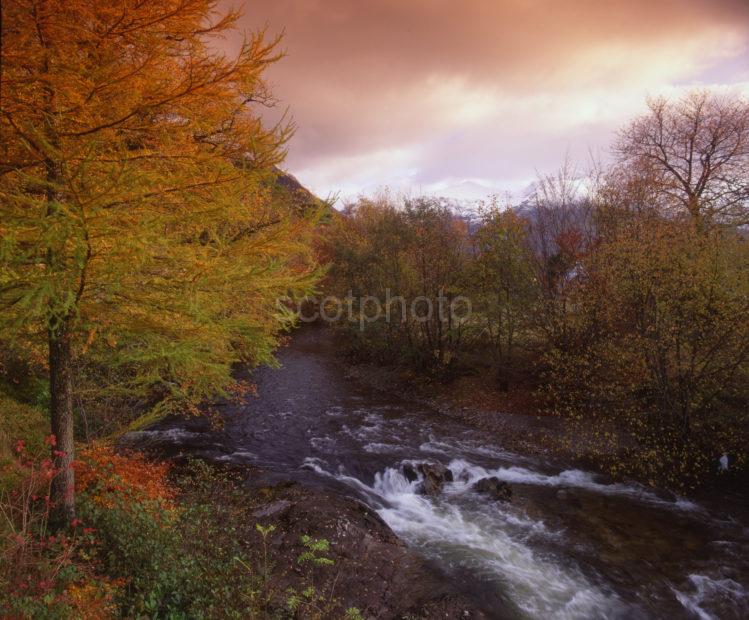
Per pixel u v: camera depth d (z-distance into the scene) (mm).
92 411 10164
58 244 3395
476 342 18750
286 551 6625
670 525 8711
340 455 11609
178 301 4230
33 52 3293
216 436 12281
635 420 12133
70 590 4164
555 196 18297
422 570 6863
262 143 4543
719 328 10242
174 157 4332
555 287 15680
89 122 3840
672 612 6438
